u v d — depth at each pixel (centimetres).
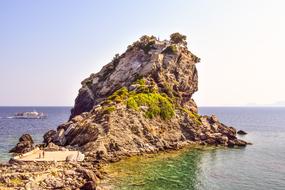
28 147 8112
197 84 13200
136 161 6881
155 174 5716
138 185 4931
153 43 13350
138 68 12188
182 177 5609
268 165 6925
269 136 13325
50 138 8856
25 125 17788
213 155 8056
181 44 13925
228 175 5944
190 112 11231
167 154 7938
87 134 7812
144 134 8475
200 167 6544
